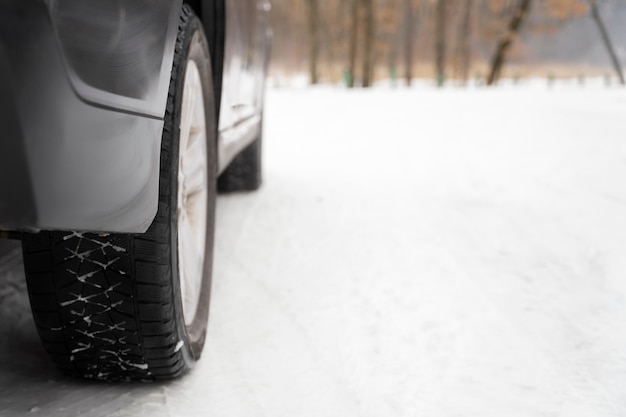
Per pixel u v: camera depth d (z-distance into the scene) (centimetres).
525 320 234
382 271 285
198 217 206
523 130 699
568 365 200
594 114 794
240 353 205
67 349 164
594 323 231
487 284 270
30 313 230
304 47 5016
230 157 289
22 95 106
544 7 2956
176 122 162
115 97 125
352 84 3225
